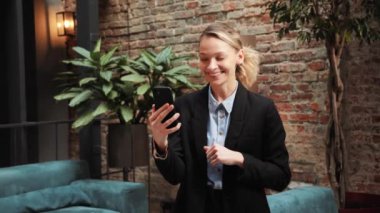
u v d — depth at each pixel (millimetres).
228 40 1365
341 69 3297
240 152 1393
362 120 3295
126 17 4809
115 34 4906
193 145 1434
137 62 3654
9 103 4828
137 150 3701
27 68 5441
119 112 3697
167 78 3592
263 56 3771
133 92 3625
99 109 3506
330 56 2725
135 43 4750
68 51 5566
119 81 3648
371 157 3271
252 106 1420
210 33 1370
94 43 4012
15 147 4672
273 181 1380
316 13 2691
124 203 3215
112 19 4922
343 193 2799
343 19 2689
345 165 2896
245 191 1385
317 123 3500
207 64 1373
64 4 5504
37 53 5441
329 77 2770
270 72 3740
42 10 5496
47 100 5574
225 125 1422
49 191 3328
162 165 1368
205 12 4148
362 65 3260
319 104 3479
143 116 3805
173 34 4414
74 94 3592
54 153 5598
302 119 3584
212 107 1442
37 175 3330
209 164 1402
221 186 1393
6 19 4789
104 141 4938
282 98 3688
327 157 2838
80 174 3625
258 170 1350
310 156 3547
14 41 4703
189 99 1488
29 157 5395
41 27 5496
